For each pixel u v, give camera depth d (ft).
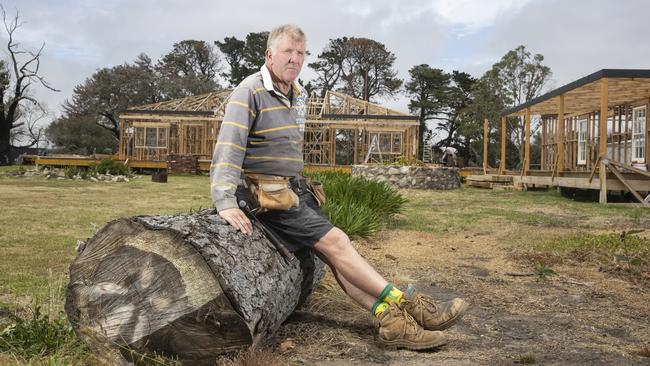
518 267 18.29
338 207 23.97
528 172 66.49
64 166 94.07
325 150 107.76
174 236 8.18
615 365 9.32
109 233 8.45
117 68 192.44
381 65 236.02
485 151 79.41
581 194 54.34
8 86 148.05
